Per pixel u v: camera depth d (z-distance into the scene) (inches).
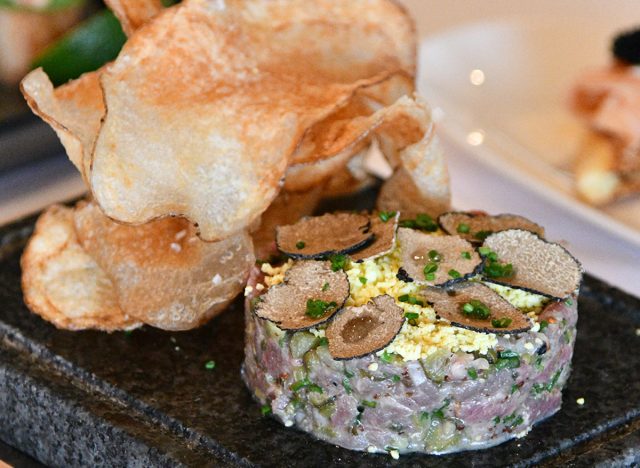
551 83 26.1
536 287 16.3
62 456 17.0
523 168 23.4
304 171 18.4
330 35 18.7
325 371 15.8
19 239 19.9
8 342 17.9
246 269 17.1
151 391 17.0
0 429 17.7
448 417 15.9
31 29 24.0
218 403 16.8
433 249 16.5
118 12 18.2
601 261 20.9
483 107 25.5
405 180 18.5
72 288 18.1
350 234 16.8
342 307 15.9
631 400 17.1
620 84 23.8
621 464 16.2
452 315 15.7
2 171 22.5
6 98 23.7
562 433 16.5
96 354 17.6
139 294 17.5
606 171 22.6
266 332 16.2
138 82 16.9
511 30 26.5
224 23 17.7
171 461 15.9
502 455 16.1
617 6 31.0
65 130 16.8
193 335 18.1
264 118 16.9
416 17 30.5
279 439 16.2
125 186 16.5
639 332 18.4
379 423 15.9
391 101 18.6
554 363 16.3
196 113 16.9
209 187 16.7
